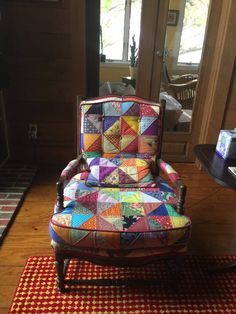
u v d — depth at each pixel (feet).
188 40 7.61
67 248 3.80
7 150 8.34
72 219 3.77
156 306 4.21
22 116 7.94
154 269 4.89
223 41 7.23
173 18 7.33
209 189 7.57
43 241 5.37
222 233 5.89
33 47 7.13
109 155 5.17
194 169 8.66
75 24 6.91
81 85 7.63
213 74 7.80
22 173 7.77
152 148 5.14
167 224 3.77
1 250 5.10
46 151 8.43
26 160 8.50
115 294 4.36
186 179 8.04
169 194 4.45
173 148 8.91
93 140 5.07
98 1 7.01
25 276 4.58
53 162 8.55
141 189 4.62
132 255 3.77
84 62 7.36
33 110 7.88
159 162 5.15
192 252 5.32
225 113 8.18
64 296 4.27
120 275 4.74
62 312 4.03
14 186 7.07
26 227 5.72
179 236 3.75
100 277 4.67
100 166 4.79
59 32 7.00
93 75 7.93
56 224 3.73
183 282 4.64
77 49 7.20
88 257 3.84
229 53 7.34
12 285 4.42
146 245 3.70
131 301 4.26
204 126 8.44
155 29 7.40
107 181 4.65
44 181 7.52
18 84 7.54
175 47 7.68
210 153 4.77
